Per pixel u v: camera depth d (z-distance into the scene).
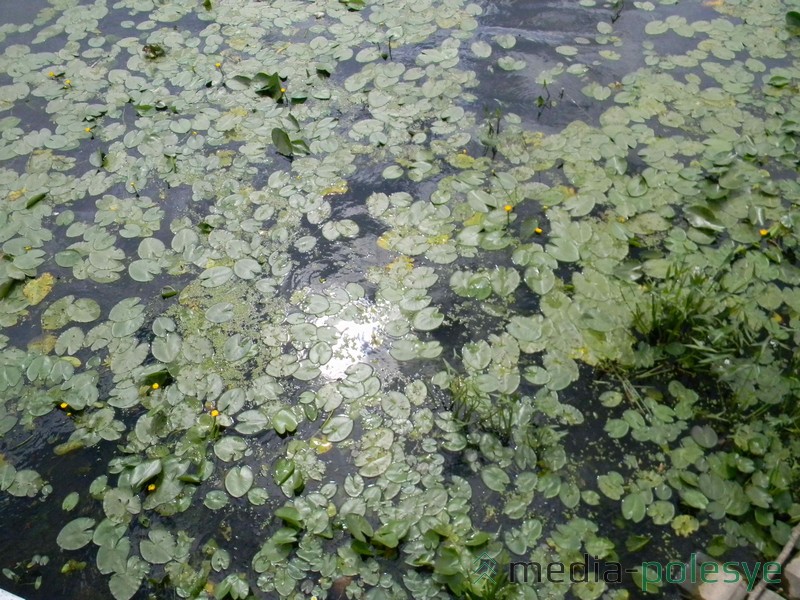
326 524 2.91
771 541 2.79
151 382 3.38
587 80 4.81
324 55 5.16
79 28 5.57
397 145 4.46
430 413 3.25
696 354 3.32
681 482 2.97
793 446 3.04
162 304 3.74
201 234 4.05
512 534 2.86
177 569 2.86
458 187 4.18
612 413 3.21
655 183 4.09
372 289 3.74
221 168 4.41
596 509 2.93
